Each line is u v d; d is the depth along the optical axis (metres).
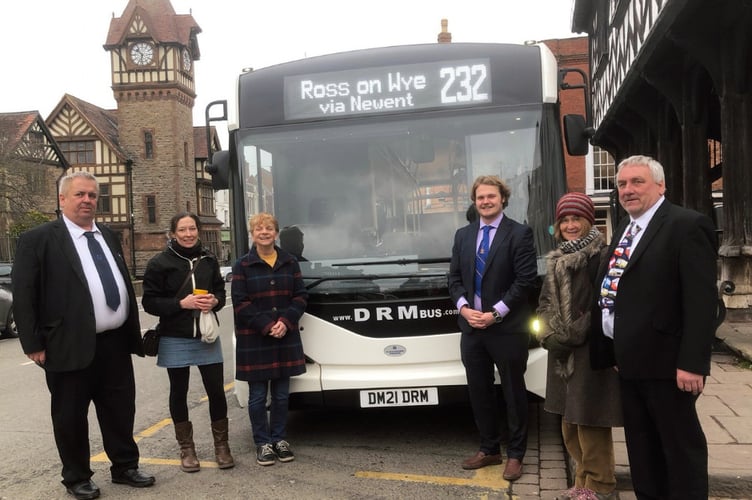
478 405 4.40
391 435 5.40
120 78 47.31
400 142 5.09
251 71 5.42
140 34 46.81
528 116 5.00
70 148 46.66
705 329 2.92
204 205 53.06
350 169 5.11
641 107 13.06
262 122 5.28
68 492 4.31
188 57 49.38
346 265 4.88
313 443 5.24
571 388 3.50
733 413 4.93
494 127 5.01
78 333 4.06
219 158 5.41
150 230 47.19
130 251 46.62
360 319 4.78
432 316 4.73
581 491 3.65
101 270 4.23
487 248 4.22
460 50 5.16
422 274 4.76
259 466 4.71
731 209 8.61
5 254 27.00
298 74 5.28
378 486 4.26
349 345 4.78
